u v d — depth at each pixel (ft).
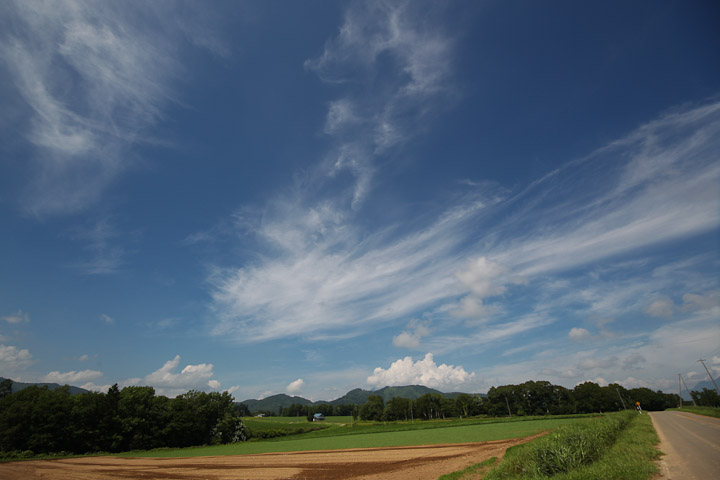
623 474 41.39
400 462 107.96
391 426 337.31
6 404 229.04
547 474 49.16
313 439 264.52
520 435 159.63
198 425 295.69
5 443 208.44
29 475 127.85
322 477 94.12
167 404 297.94
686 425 125.08
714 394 419.13
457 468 85.81
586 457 51.83
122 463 163.43
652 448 65.36
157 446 270.26
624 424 116.88
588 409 465.47
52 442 220.43
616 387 498.69
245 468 121.49
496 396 510.17
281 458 145.69
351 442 203.72
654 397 482.69
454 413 529.45
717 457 52.31
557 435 61.77
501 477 54.54
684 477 40.47
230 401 344.28
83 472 132.98
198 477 106.93
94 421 247.91
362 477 88.53
